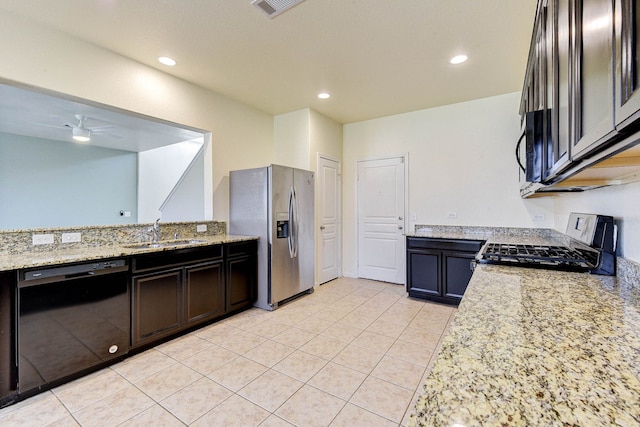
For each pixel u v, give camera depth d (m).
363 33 2.43
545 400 0.53
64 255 2.13
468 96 3.78
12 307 1.80
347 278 4.88
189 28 2.36
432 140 4.20
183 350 2.47
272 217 3.45
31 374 1.86
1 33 2.13
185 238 3.28
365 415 1.71
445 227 4.11
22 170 5.17
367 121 4.76
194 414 1.72
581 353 0.70
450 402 0.53
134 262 2.36
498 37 2.48
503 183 3.74
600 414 0.49
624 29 0.53
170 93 3.15
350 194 4.95
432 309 3.41
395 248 4.53
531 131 1.40
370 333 2.78
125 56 2.78
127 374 2.12
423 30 2.39
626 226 1.44
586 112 0.78
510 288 1.29
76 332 2.05
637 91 0.49
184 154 6.11
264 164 4.34
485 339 0.79
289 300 3.77
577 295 1.18
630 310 1.00
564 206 2.90
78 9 2.12
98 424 1.64
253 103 4.01
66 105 3.42
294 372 2.14
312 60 2.87
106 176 6.19
